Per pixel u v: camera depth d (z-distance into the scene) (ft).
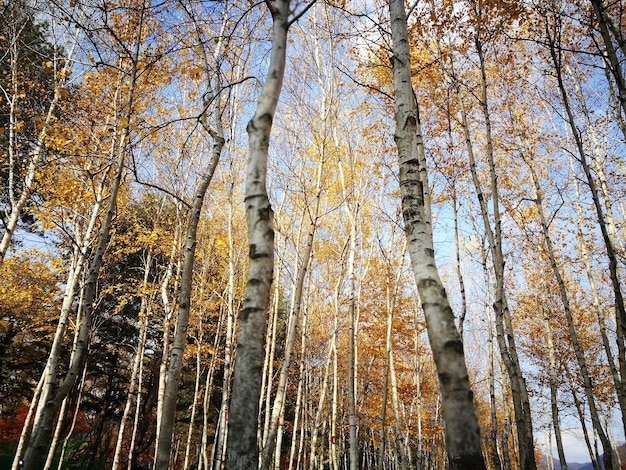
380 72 31.55
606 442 28.81
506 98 34.60
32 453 14.65
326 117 36.47
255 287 9.96
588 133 37.14
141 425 63.52
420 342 62.90
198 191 20.10
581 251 39.34
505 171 39.34
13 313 48.42
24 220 43.68
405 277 50.65
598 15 19.51
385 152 38.81
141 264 57.06
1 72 29.14
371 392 65.72
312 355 63.00
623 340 24.49
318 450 75.66
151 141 30.42
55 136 26.81
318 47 38.27
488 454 85.92
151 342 65.41
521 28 31.12
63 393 15.99
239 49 24.81
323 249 52.42
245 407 8.89
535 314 52.47
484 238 37.22
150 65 20.63
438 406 67.10
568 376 47.98
